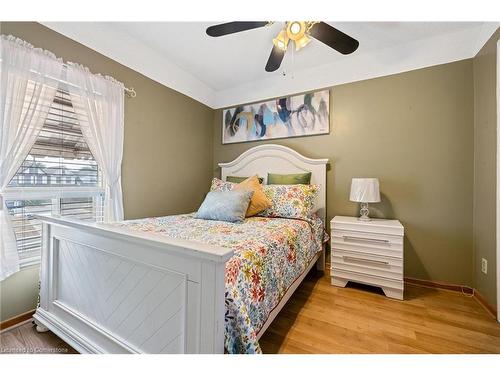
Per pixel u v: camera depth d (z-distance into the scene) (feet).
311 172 8.88
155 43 7.66
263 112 10.16
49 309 4.63
